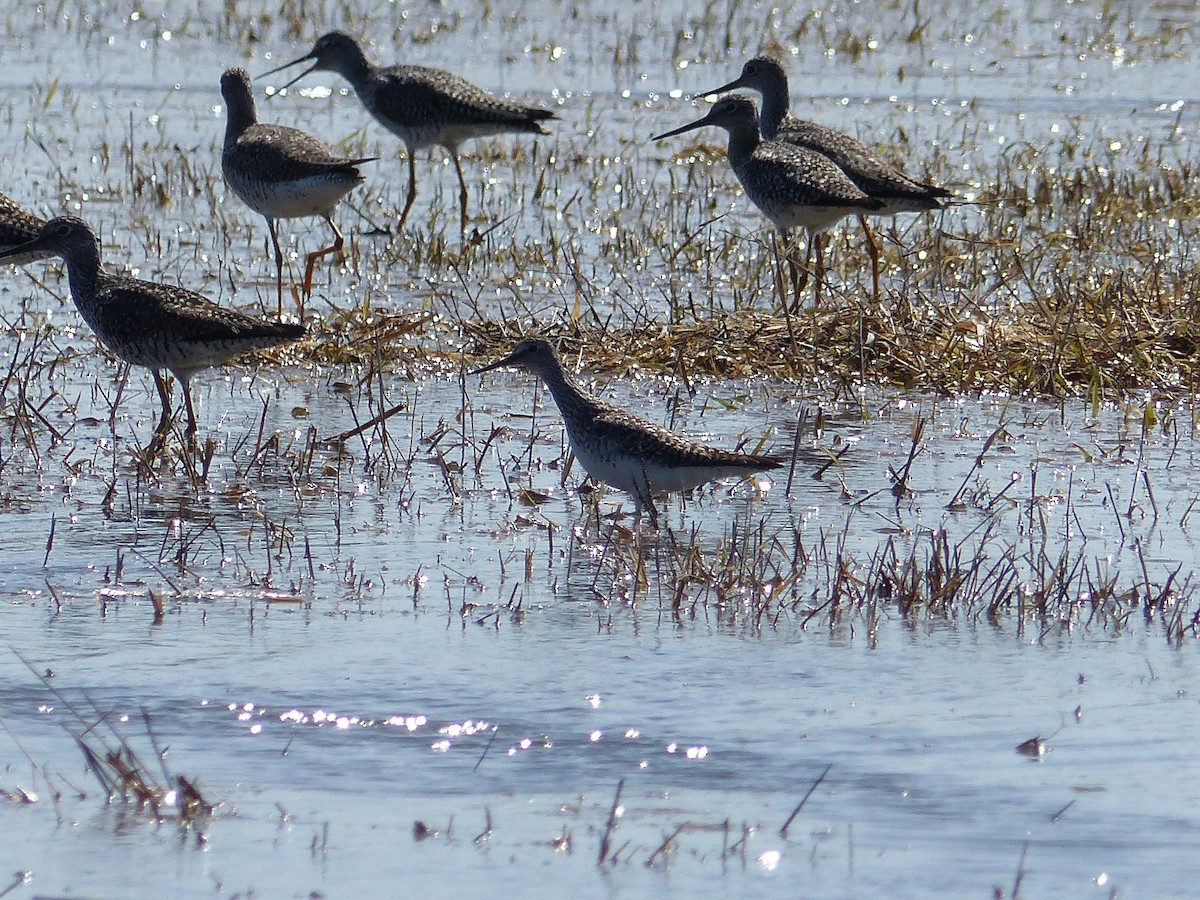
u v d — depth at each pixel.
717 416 15.66
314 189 19.44
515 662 10.09
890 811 8.40
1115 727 9.28
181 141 25.67
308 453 13.98
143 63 30.02
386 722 9.31
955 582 11.13
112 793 8.52
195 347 14.45
